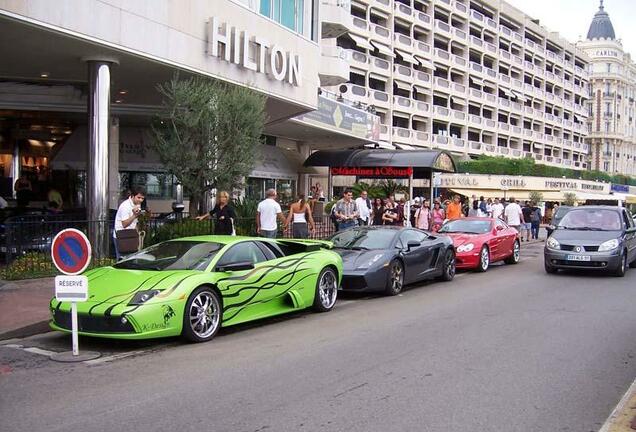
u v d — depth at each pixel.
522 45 76.56
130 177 24.52
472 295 11.75
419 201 26.48
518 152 74.25
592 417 5.07
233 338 8.02
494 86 69.62
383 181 29.02
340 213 17.52
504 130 71.06
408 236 12.73
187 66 14.62
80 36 12.12
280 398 5.48
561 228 15.35
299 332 8.39
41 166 22.94
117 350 7.34
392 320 9.23
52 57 13.95
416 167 25.11
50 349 7.42
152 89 17.53
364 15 50.97
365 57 49.31
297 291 9.31
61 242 7.06
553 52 88.06
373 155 26.02
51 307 7.61
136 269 8.24
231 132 14.37
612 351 7.29
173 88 13.98
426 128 57.78
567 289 12.51
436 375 6.25
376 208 20.70
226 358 6.94
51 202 19.28
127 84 16.83
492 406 5.30
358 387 5.82
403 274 12.04
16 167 22.55
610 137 103.81
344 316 9.60
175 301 7.36
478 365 6.63
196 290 7.67
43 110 19.64
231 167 14.51
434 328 8.60
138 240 11.90
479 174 55.00
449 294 11.90
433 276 13.27
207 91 14.12
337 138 31.66
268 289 8.77
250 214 16.53
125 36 13.04
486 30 68.31
